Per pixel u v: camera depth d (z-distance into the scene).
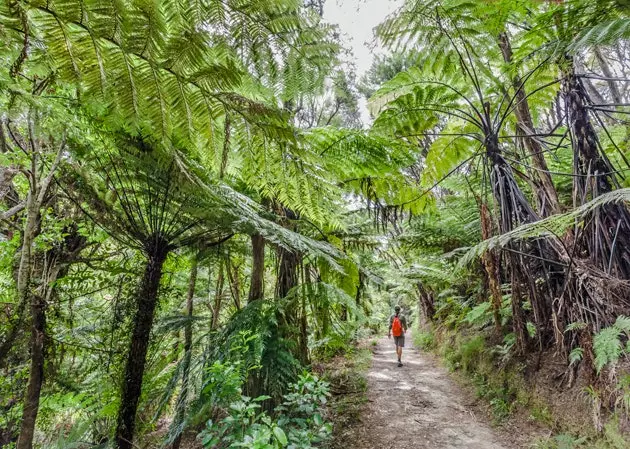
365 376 5.57
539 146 3.51
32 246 2.39
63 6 0.71
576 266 2.70
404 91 3.62
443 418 3.73
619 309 2.54
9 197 2.75
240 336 2.94
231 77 0.90
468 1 2.58
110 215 2.43
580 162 2.90
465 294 6.68
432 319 8.59
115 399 2.71
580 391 2.79
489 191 5.33
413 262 6.91
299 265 4.06
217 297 4.66
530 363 3.54
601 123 2.85
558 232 2.38
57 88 1.70
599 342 2.48
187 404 2.79
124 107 0.90
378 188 4.05
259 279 3.73
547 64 2.82
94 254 3.27
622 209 2.65
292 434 2.32
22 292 2.11
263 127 1.05
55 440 2.91
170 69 0.87
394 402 4.31
